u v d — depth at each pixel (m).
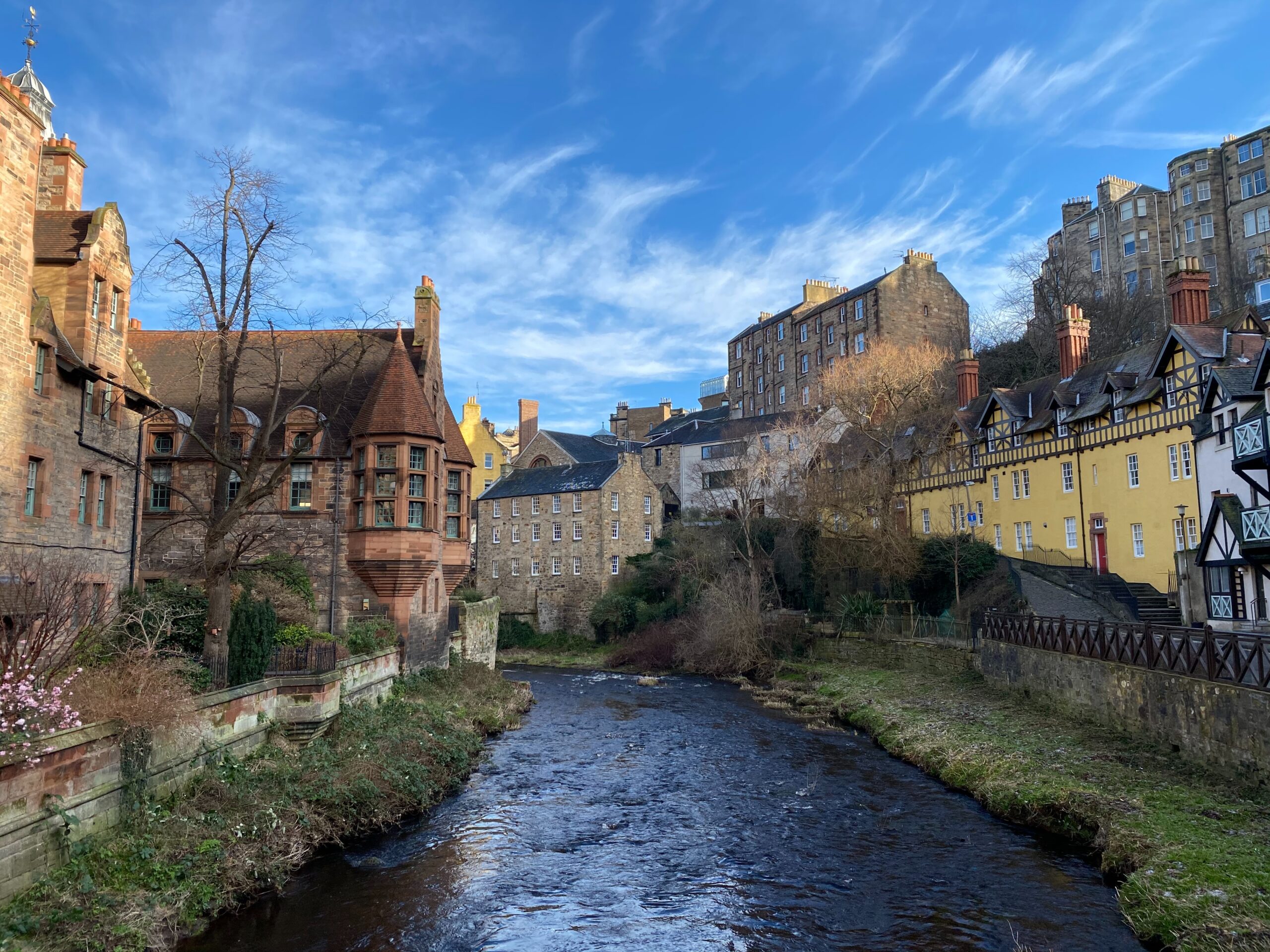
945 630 33.41
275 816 13.80
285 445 26.05
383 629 24.88
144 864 11.35
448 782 19.00
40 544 16.19
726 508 50.72
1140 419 31.09
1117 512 32.50
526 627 55.28
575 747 24.12
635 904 12.69
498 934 11.64
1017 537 39.09
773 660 39.75
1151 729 17.77
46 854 10.26
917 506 47.84
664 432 75.38
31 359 15.78
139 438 21.17
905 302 64.31
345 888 13.12
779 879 13.63
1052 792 15.56
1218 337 28.59
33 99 28.91
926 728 22.84
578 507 55.28
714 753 23.14
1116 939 10.83
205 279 17.66
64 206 21.02
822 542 42.81
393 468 25.39
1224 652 15.20
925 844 14.95
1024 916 11.70
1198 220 60.56
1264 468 20.56
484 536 60.59
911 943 11.16
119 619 15.38
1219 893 10.67
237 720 15.64
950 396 51.16
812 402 62.44
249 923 11.73
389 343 30.22
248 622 17.78
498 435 114.38
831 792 18.64
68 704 11.27
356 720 19.53
